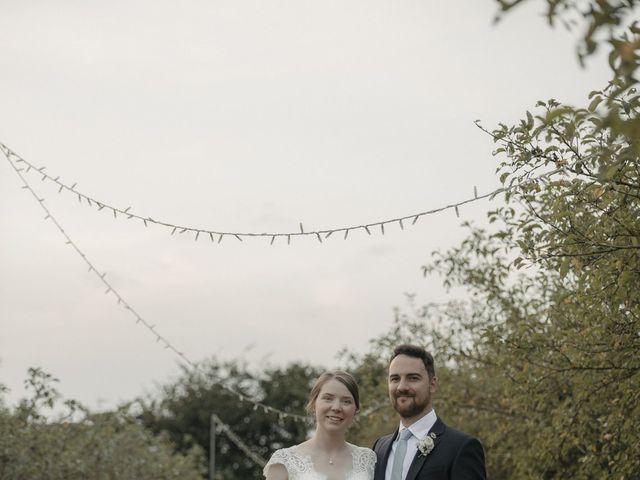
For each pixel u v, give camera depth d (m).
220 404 30.16
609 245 5.22
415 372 5.32
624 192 5.09
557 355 6.73
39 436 10.08
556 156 5.25
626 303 5.76
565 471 7.43
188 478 14.77
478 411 8.86
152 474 12.95
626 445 6.65
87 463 11.01
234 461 30.12
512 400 7.66
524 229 5.57
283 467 5.38
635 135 2.65
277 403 30.42
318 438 5.43
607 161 4.43
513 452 8.27
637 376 5.70
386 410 10.32
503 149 5.26
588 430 6.69
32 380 9.79
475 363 8.91
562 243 5.45
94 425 11.38
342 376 5.49
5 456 9.80
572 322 6.57
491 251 7.67
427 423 5.32
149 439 14.45
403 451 5.29
